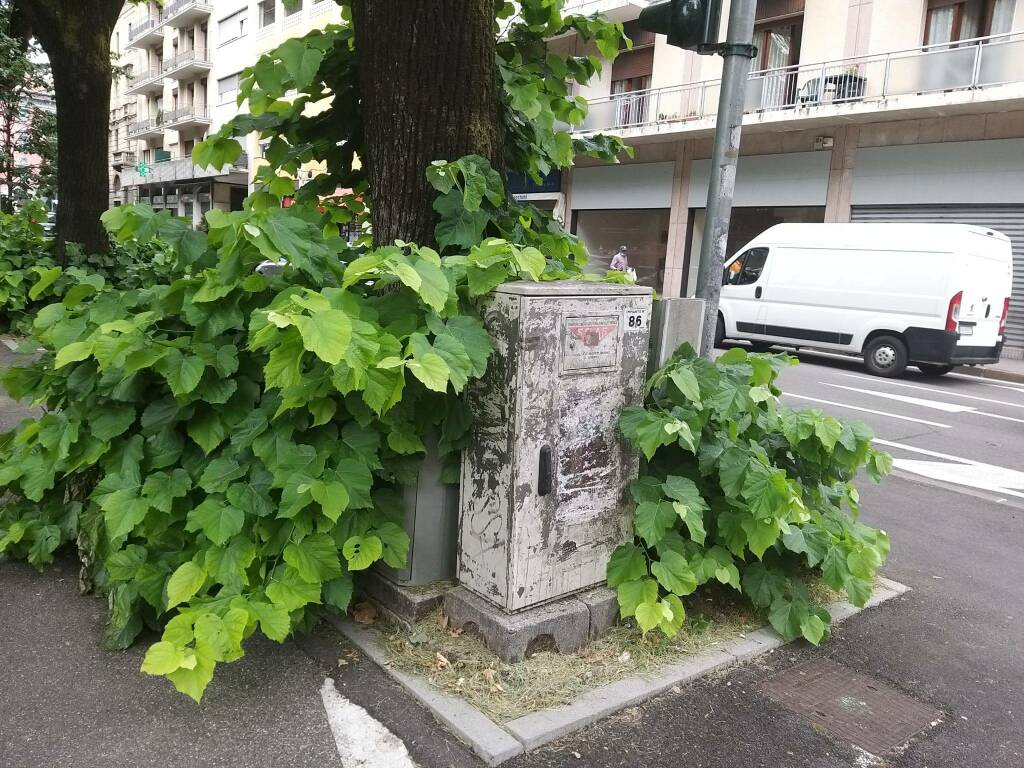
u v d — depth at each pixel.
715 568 3.33
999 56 15.25
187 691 2.49
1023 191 15.66
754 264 14.88
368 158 3.89
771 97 19.33
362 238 4.70
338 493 2.79
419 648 3.08
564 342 2.95
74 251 10.32
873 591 4.13
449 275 2.91
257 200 4.89
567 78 5.05
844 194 18.48
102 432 3.26
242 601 2.82
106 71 10.45
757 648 3.37
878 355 13.09
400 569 3.26
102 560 3.51
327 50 4.11
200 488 3.25
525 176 5.18
